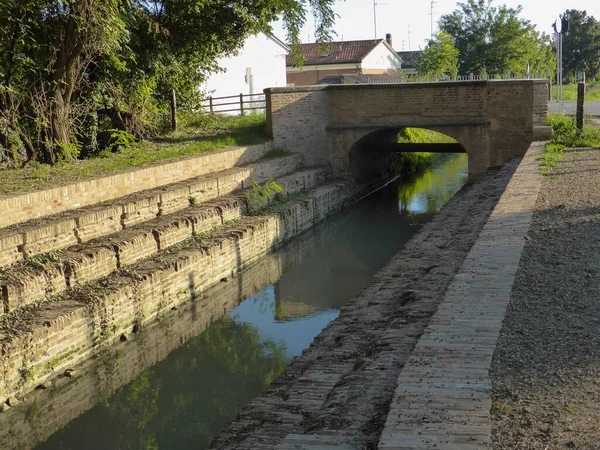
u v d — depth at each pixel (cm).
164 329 1490
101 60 2267
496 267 916
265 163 2394
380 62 5747
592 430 500
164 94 2862
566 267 900
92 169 1900
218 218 1898
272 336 1485
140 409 1155
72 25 1997
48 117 2095
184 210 1872
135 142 2538
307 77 5500
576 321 714
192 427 1087
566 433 498
